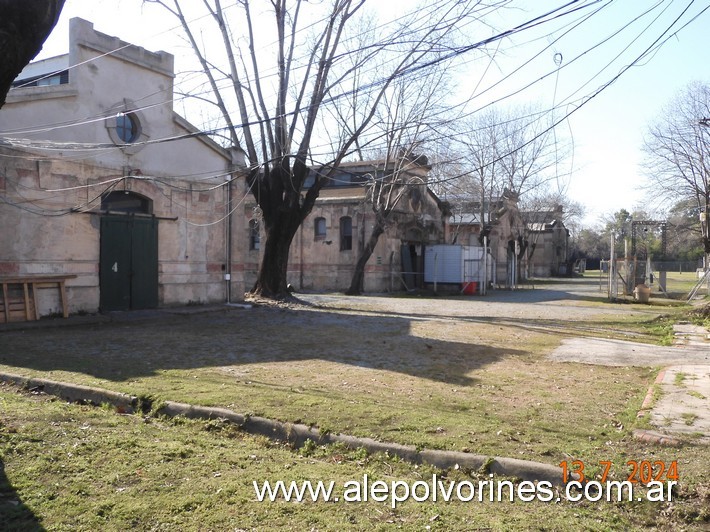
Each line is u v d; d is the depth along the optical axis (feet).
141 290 57.00
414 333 47.67
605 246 305.73
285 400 23.43
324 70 66.59
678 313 68.08
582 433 20.06
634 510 14.83
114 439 19.24
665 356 37.47
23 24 17.88
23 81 67.05
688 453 18.07
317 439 19.56
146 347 37.37
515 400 24.85
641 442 19.21
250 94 70.03
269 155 73.61
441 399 24.75
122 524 13.52
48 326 45.65
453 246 106.73
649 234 213.87
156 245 58.39
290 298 74.84
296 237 108.37
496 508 14.87
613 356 37.47
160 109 58.44
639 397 25.70
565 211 212.43
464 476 16.92
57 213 49.65
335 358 34.88
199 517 13.89
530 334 48.80
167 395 24.03
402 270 109.81
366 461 18.13
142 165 56.75
